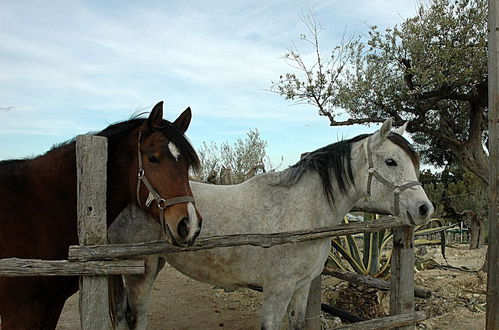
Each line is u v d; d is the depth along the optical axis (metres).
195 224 2.13
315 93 6.67
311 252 2.83
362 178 2.85
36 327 2.24
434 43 5.88
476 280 6.70
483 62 5.50
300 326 3.09
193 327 4.63
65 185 2.35
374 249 5.28
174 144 2.24
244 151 17.45
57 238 2.32
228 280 3.00
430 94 6.09
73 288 2.41
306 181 2.94
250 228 2.89
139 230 2.93
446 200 14.20
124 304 3.07
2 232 2.17
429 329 4.55
